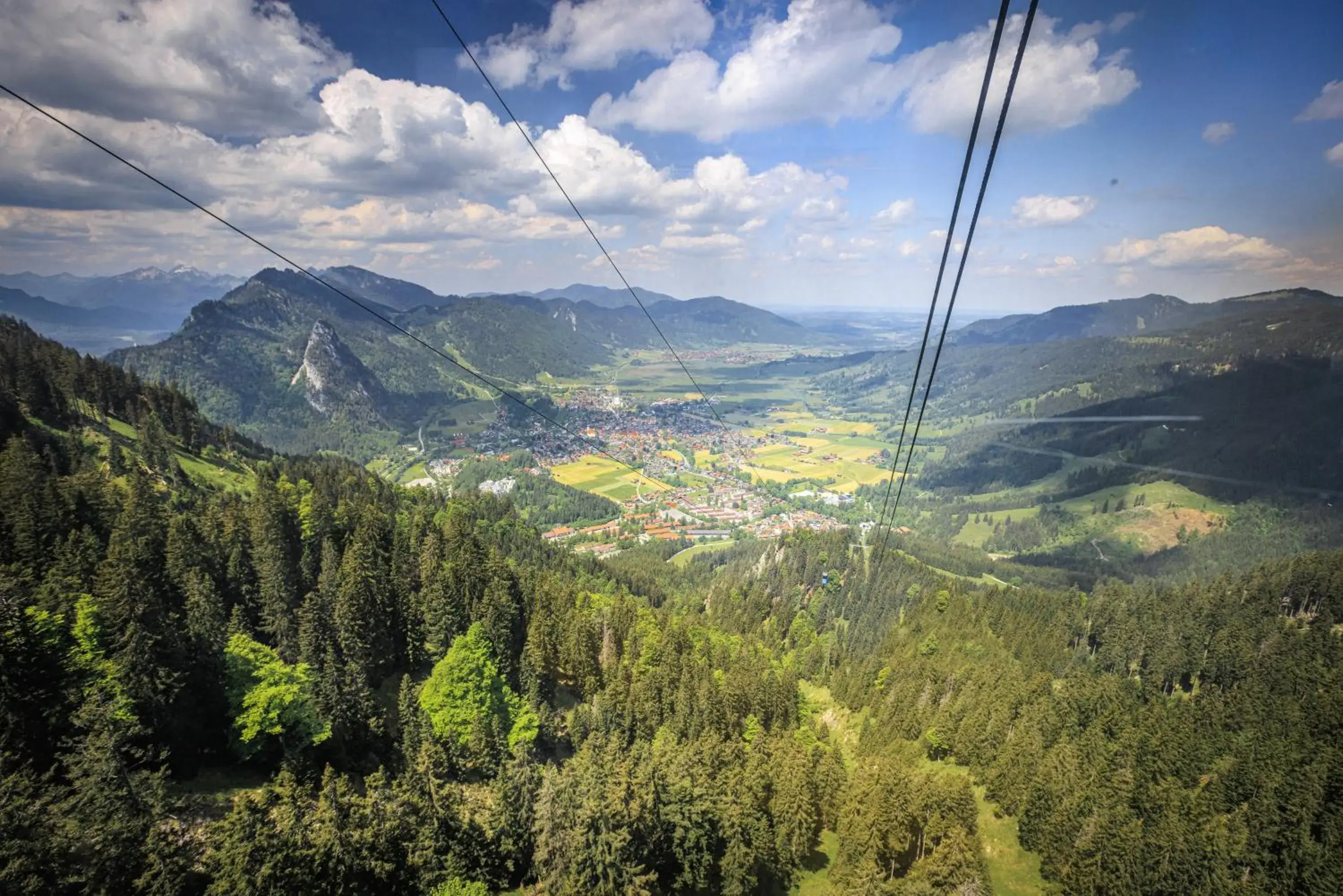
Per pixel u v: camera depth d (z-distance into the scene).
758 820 65.62
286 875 39.88
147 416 136.75
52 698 45.50
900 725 104.50
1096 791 76.62
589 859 49.81
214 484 127.69
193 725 52.88
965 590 173.62
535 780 56.03
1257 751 87.88
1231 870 70.94
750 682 89.94
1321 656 120.75
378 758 61.28
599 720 74.25
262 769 54.81
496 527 157.12
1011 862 79.38
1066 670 129.75
